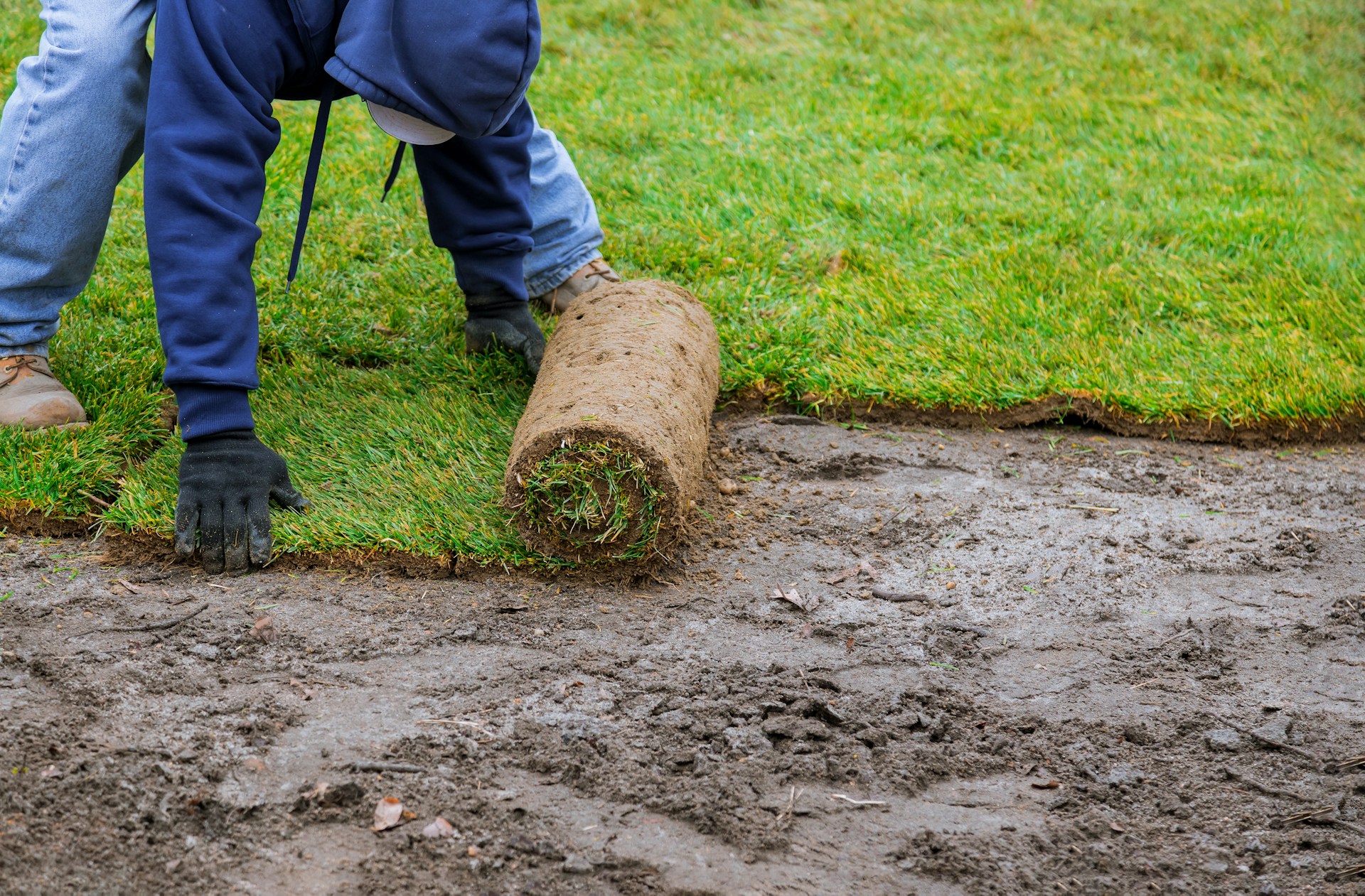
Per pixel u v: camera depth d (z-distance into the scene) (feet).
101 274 14.57
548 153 13.82
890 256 16.53
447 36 9.14
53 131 10.00
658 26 25.68
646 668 8.30
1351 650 8.87
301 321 13.87
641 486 9.29
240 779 6.86
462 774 7.01
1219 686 8.37
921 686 8.23
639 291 12.19
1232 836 6.81
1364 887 6.39
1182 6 27.04
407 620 8.89
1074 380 13.30
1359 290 15.67
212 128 9.20
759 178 18.97
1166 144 21.08
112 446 10.84
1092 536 10.75
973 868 6.47
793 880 6.34
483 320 13.21
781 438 12.78
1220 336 14.58
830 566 10.10
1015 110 21.89
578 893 6.17
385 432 11.66
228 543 9.36
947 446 12.78
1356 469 12.32
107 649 8.17
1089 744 7.64
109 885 6.02
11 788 6.58
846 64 24.08
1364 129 22.16
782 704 7.86
